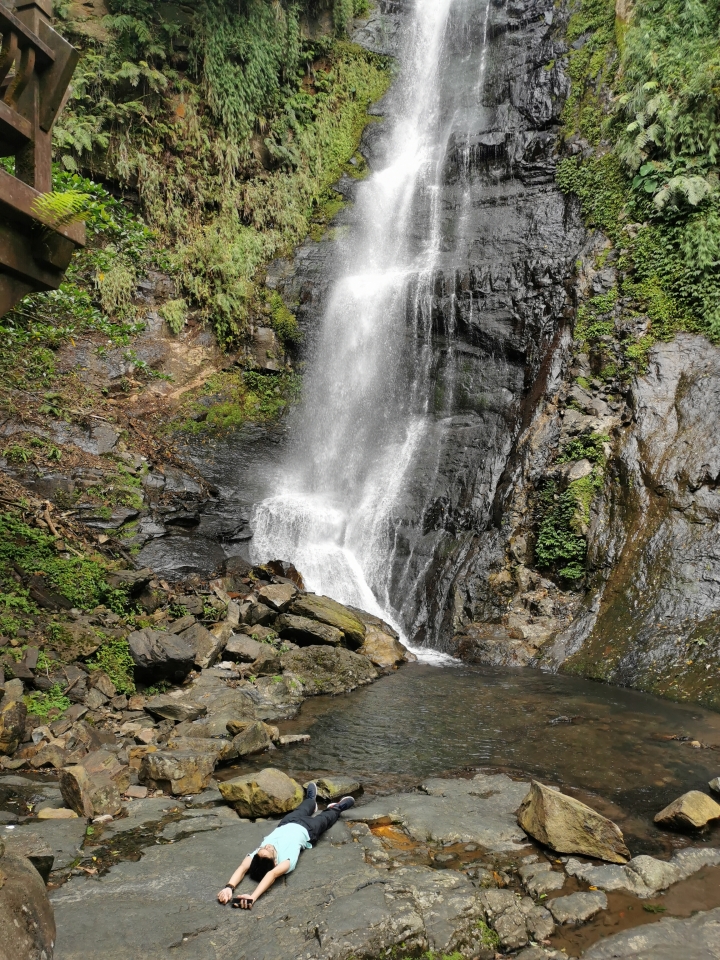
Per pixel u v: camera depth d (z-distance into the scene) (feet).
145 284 45.24
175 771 17.52
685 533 31.86
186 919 11.87
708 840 15.87
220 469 40.24
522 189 49.67
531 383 41.81
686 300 37.99
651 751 21.18
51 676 21.88
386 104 63.57
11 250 10.52
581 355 39.81
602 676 29.04
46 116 11.08
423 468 42.01
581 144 47.93
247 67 52.42
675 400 35.40
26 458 31.45
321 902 12.47
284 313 48.73
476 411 43.11
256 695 24.84
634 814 17.06
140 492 33.58
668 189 39.40
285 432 45.09
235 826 15.40
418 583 37.27
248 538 36.47
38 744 19.11
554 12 56.03
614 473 35.22
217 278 47.34
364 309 49.44
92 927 11.50
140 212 47.03
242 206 51.52
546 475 36.94
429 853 14.76
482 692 27.17
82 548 28.48
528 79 54.85
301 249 52.80
